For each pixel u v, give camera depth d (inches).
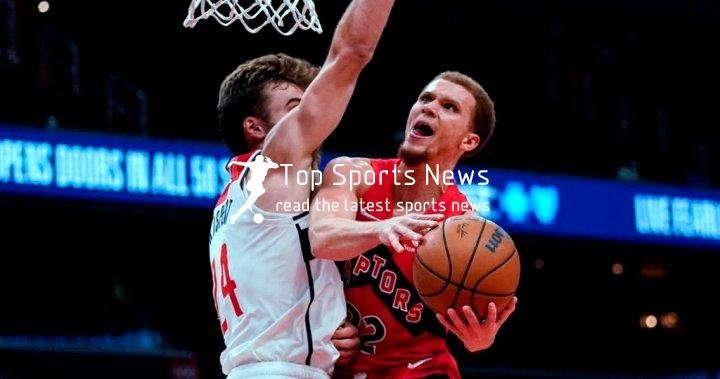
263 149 150.3
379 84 544.4
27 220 448.1
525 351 583.2
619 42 585.9
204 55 519.2
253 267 148.3
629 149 559.8
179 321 530.0
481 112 164.6
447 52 555.8
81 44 488.1
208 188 427.2
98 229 482.9
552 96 558.3
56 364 418.6
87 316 509.0
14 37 463.8
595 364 595.5
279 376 145.6
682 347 616.1
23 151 398.9
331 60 144.3
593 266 600.1
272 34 517.7
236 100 161.2
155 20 510.0
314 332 147.9
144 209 417.4
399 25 550.0
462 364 556.1
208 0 160.2
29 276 501.0
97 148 411.2
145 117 489.7
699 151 579.8
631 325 611.8
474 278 144.4
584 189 501.4
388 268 156.6
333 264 152.8
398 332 158.6
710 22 603.2
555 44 569.6
